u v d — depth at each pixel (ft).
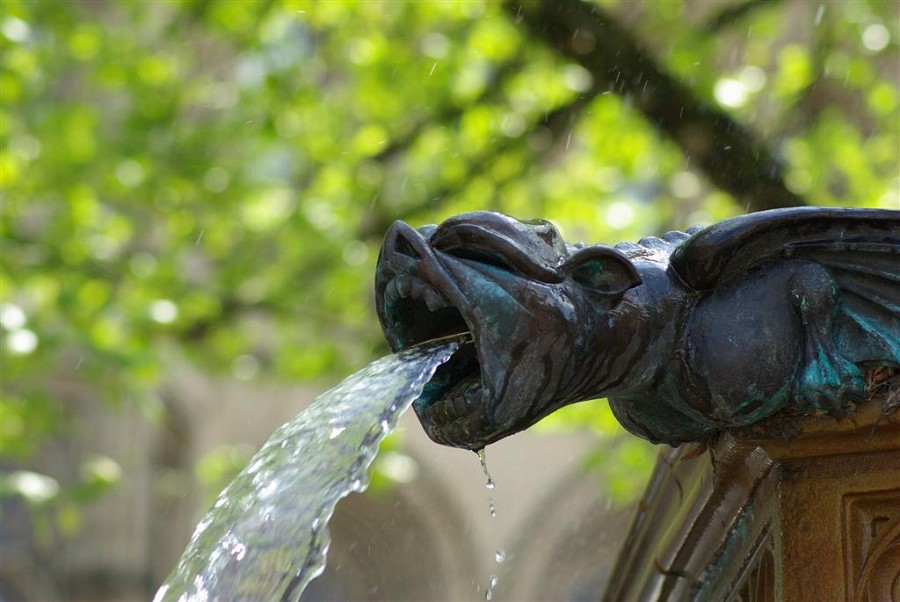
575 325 9.12
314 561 9.66
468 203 45.93
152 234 52.29
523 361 9.11
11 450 43.14
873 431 9.32
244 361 51.88
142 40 48.70
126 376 43.65
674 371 9.48
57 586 97.96
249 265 49.70
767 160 34.60
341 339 50.72
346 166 47.75
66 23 46.44
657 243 10.11
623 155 43.73
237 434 103.19
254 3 46.60
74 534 98.53
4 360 42.19
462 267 9.26
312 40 47.83
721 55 44.04
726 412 9.42
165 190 48.21
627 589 14.24
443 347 9.82
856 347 9.32
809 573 9.43
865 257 9.41
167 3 47.32
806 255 9.49
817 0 44.21
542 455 99.66
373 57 46.03
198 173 48.52
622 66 34.88
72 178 45.91
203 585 10.19
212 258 52.21
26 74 44.80
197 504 101.19
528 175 45.42
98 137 47.34
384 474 44.96
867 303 9.35
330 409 10.09
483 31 43.83
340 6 45.27
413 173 47.21
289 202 49.16
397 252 9.44
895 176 43.21
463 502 98.53
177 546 100.12
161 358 46.88
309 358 50.11
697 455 11.16
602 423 47.21
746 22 41.96
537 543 98.32
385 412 9.57
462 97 45.39
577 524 97.86
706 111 34.37
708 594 11.66
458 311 10.07
